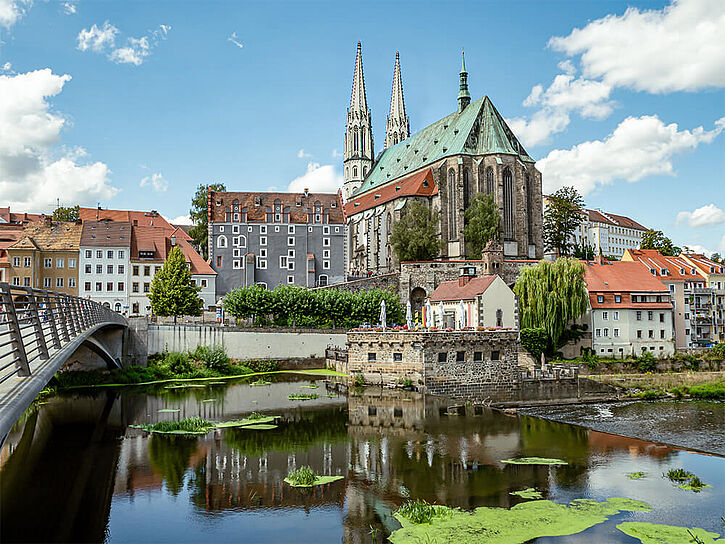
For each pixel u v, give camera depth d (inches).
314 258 5541.3
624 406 2464.3
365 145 7677.2
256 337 3400.6
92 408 2151.8
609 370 3346.5
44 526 1003.3
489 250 4252.0
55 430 1750.7
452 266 4443.9
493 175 5393.7
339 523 1039.0
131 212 6235.2
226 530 1005.2
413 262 4377.5
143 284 4685.0
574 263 3469.5
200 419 1841.8
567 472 1368.1
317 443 1601.9
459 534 995.9
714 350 3742.6
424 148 6323.8
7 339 1485.0
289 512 1089.4
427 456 1481.3
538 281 3385.8
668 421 2133.4
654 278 3981.3
